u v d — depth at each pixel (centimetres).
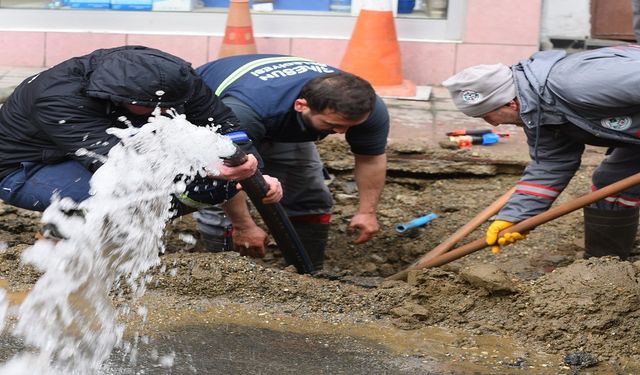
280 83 616
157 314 548
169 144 539
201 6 1056
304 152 688
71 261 544
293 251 645
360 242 695
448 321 555
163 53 569
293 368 498
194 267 585
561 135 586
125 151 541
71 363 495
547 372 504
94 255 548
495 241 605
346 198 807
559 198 771
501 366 508
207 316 551
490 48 1023
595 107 551
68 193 593
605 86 544
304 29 1038
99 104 561
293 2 1041
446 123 895
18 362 493
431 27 1027
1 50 1053
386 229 768
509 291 560
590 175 807
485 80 574
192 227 748
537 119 570
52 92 562
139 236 554
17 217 738
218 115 585
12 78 991
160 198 553
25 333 518
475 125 892
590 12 1021
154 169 545
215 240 682
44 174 599
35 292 534
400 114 917
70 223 552
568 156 594
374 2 975
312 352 516
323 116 602
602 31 1027
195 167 552
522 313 552
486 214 671
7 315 537
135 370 491
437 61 1031
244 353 512
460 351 523
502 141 855
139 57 551
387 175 827
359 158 673
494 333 544
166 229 732
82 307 536
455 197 797
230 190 603
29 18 1052
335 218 784
